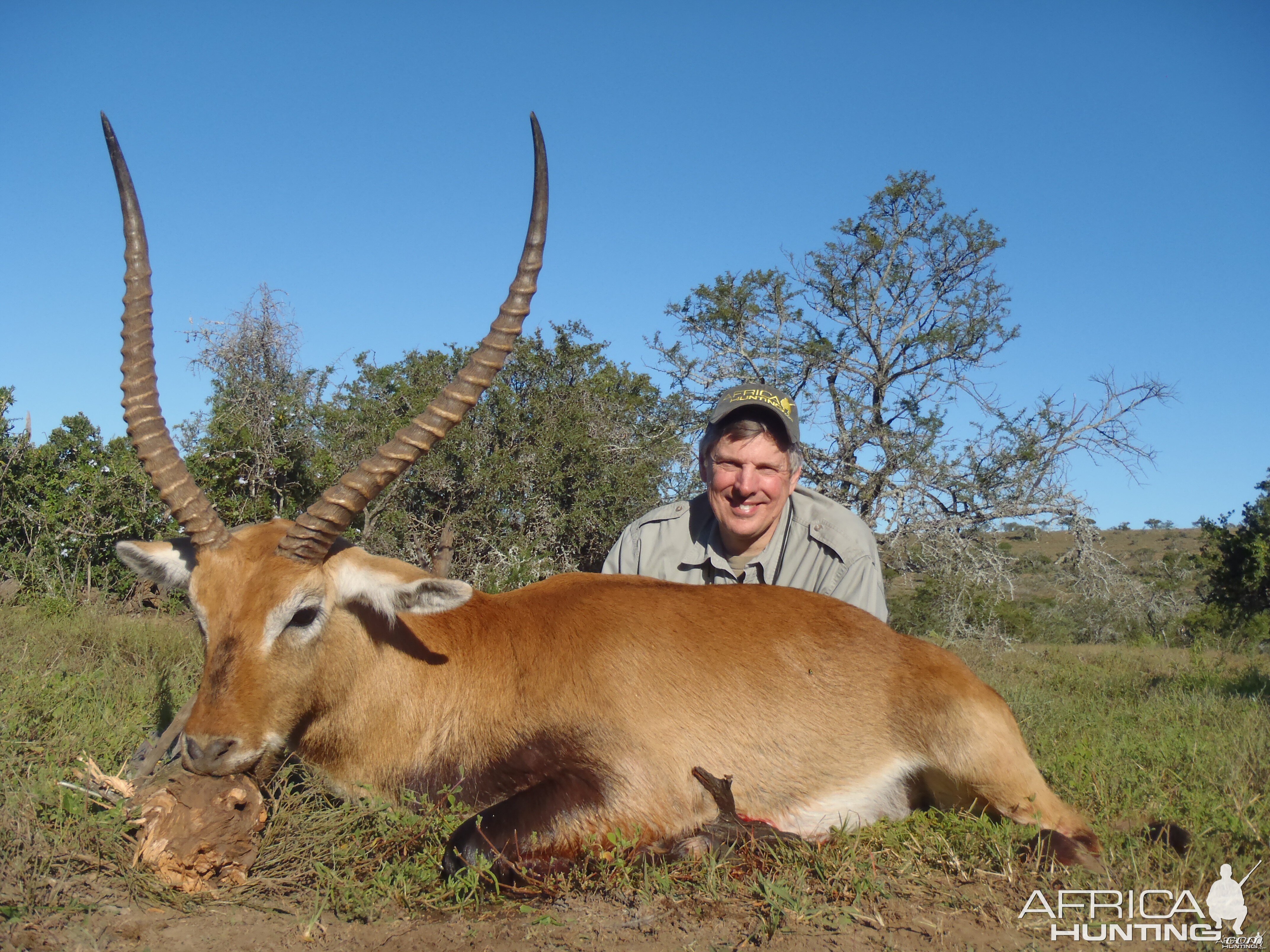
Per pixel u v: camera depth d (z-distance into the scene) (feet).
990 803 12.37
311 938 9.41
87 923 9.27
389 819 11.58
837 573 15.67
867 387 56.08
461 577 47.55
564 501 50.67
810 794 12.45
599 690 12.02
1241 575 59.72
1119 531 206.39
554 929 9.76
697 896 10.51
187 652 22.90
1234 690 28.53
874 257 55.06
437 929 9.74
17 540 39.04
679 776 11.88
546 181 11.94
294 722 11.50
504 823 11.12
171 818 10.32
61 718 14.61
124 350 11.28
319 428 50.08
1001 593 52.24
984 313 55.42
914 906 10.41
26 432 39.60
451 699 12.46
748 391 15.90
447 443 47.60
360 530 46.03
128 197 11.74
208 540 11.23
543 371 53.26
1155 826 12.38
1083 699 25.00
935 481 52.49
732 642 12.72
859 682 12.80
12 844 10.17
